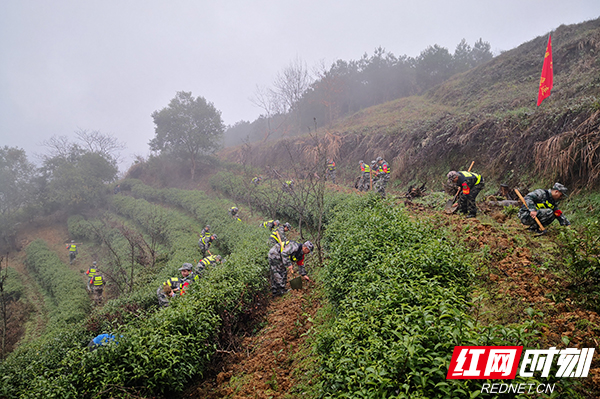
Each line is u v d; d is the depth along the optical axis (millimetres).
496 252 5801
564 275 4758
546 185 9719
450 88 27266
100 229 26094
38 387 4660
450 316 3064
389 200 9227
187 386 5746
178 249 16812
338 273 5492
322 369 3889
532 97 16047
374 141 21266
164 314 5824
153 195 34156
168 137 38562
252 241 12281
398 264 4492
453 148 14758
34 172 36250
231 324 6703
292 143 30703
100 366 4695
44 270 20531
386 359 2879
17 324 15398
